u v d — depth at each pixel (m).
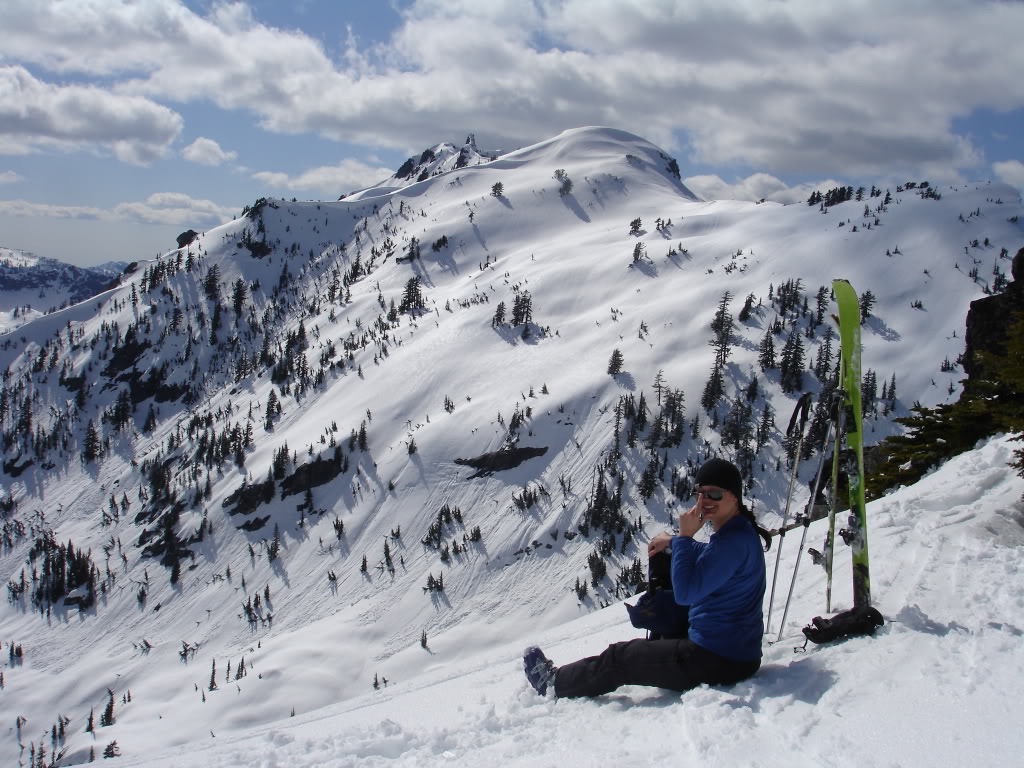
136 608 178.00
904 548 6.14
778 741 3.08
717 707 3.48
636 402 195.88
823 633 4.30
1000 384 12.61
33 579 194.50
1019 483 7.57
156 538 197.38
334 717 5.80
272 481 197.50
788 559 7.49
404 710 5.23
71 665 163.00
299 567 175.25
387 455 199.00
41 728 141.25
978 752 2.67
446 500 181.50
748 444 172.00
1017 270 17.83
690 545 3.95
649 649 4.05
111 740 122.12
